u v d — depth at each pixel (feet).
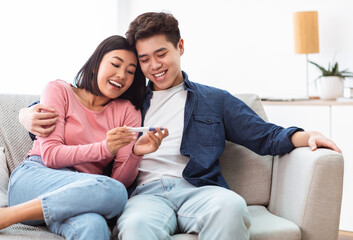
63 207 4.33
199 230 4.68
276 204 5.60
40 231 4.55
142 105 5.89
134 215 4.49
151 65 5.49
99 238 4.24
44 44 9.43
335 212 4.94
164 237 4.48
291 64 10.71
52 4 9.64
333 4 10.20
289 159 5.39
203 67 11.51
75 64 10.37
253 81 11.09
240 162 5.98
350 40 10.11
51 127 5.04
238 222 4.44
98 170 5.44
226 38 11.27
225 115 5.82
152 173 5.44
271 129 5.57
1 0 8.40
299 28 9.73
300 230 4.96
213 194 4.77
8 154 5.74
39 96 6.32
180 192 5.14
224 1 11.23
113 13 11.64
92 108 5.58
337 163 4.91
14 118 5.91
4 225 4.26
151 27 5.36
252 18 11.00
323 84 9.60
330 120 8.95
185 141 5.58
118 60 5.36
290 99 9.41
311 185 4.92
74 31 10.32
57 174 4.78
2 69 8.43
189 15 11.57
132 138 4.97
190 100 5.76
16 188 4.86
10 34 8.59
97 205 4.42
